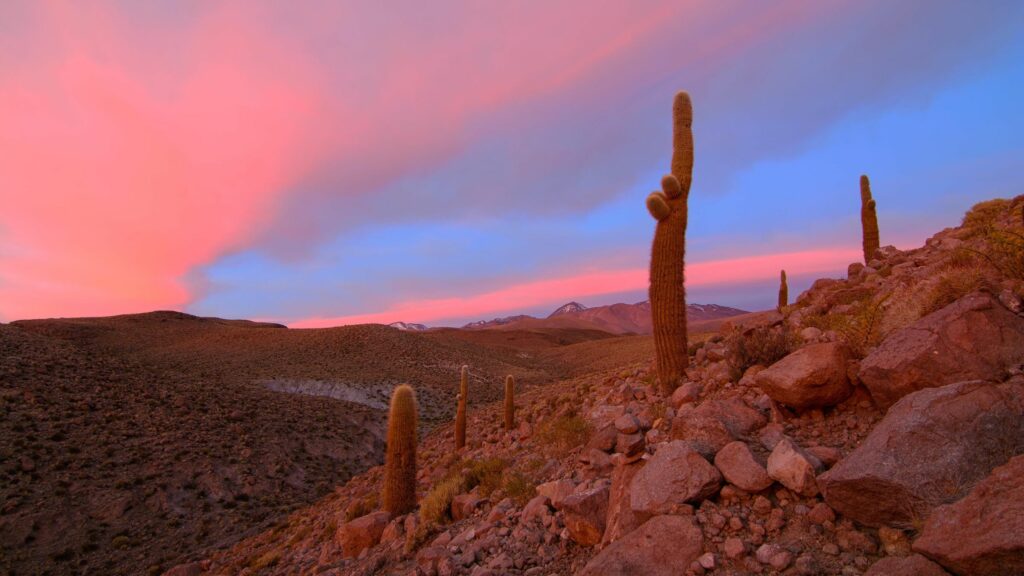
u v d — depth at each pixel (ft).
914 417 11.92
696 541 12.64
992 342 14.29
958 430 11.32
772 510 12.89
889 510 10.96
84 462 95.40
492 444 48.78
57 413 112.88
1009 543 8.13
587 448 22.99
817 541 11.62
